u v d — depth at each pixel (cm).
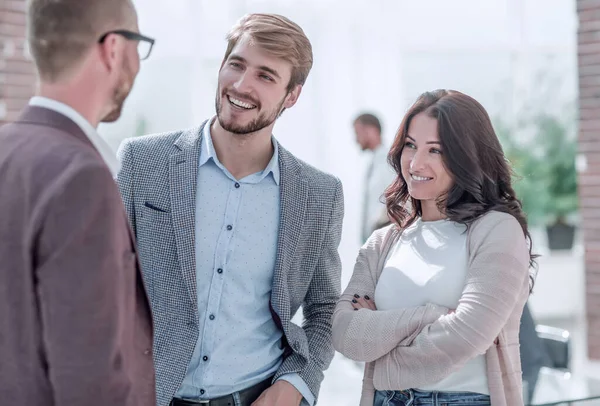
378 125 594
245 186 220
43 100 146
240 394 215
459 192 211
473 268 197
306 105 652
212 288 214
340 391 460
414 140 212
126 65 153
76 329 131
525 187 891
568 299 776
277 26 210
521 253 199
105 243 135
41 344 138
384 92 659
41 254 133
